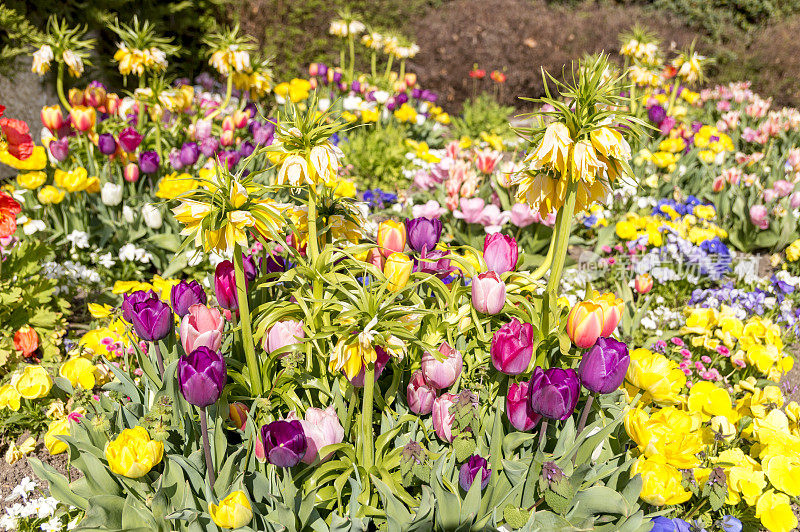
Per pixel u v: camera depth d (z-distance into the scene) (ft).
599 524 6.27
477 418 6.28
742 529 7.89
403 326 5.60
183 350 7.18
